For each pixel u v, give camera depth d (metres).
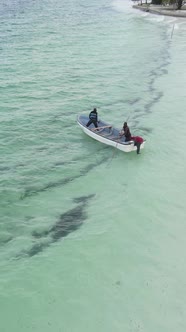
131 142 22.17
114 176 20.30
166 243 15.43
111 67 42.31
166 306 12.53
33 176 20.12
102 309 12.37
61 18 76.38
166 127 26.61
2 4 95.62
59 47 50.62
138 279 13.62
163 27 69.38
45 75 38.12
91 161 21.86
